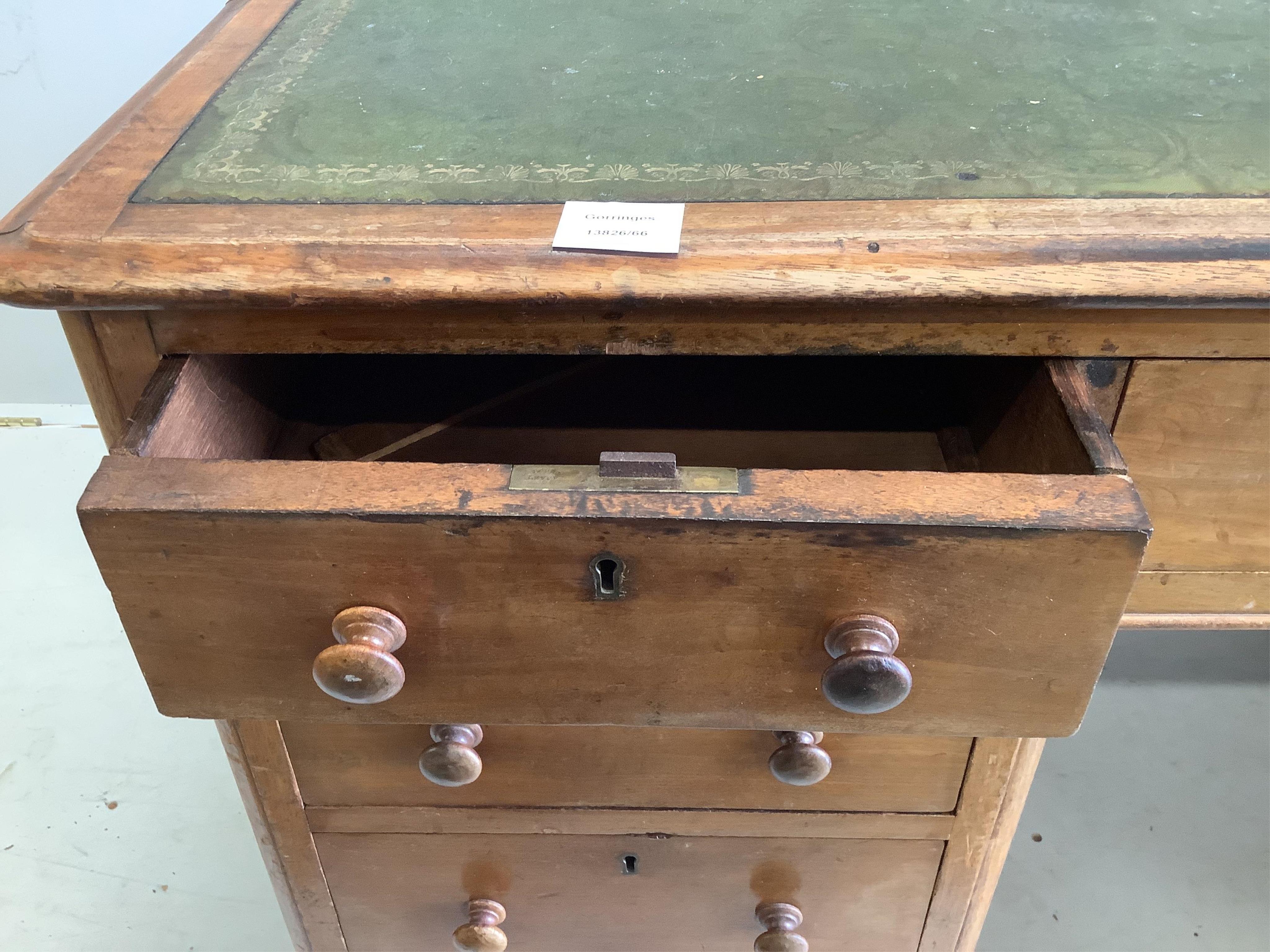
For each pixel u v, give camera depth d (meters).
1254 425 0.59
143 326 0.57
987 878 0.75
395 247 0.54
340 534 0.46
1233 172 0.59
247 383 0.68
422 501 0.46
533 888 0.78
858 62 0.74
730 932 0.81
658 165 0.62
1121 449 0.61
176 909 1.04
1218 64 0.73
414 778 0.70
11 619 1.35
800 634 0.50
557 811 0.72
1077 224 0.54
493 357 0.85
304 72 0.76
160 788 1.16
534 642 0.51
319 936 0.83
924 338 0.55
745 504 0.45
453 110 0.69
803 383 0.83
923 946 0.82
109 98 1.40
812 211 0.56
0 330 1.58
